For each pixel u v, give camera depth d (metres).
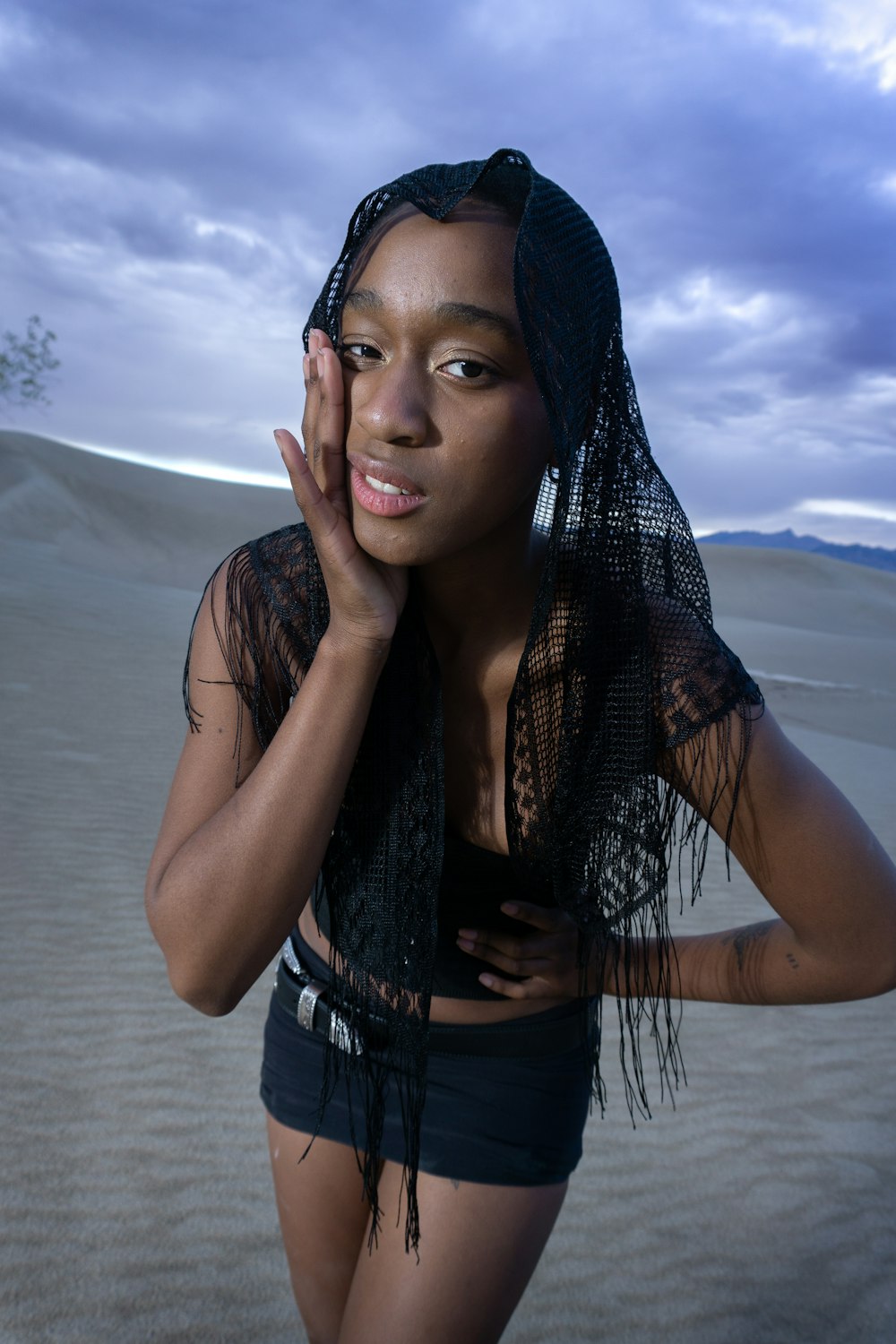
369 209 1.23
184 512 57.72
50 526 48.56
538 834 1.38
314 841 1.25
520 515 1.33
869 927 1.39
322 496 1.20
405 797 1.38
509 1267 1.46
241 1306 2.47
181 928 1.25
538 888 1.49
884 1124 3.60
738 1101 3.72
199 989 1.31
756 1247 2.87
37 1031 3.65
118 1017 3.82
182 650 13.37
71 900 4.85
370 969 1.44
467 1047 1.53
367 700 1.26
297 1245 1.63
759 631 41.28
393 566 1.25
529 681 1.36
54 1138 3.05
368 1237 1.50
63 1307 2.39
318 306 1.29
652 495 1.35
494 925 1.55
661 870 1.34
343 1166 1.56
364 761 1.41
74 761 7.33
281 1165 1.62
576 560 1.31
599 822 1.34
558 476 1.27
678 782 1.37
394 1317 1.42
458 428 1.13
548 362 1.12
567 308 1.16
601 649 1.31
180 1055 3.62
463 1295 1.43
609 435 1.31
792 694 21.81
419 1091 1.39
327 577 1.22
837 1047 4.22
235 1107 3.32
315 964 1.61
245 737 1.39
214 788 1.38
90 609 15.58
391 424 1.10
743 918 5.64
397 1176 1.50
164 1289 2.49
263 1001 4.16
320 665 1.25
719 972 1.57
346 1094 1.54
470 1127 1.48
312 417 1.21
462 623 1.41
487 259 1.12
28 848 5.49
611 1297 2.63
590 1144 3.38
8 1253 2.55
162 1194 2.85
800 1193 3.15
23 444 58.97
